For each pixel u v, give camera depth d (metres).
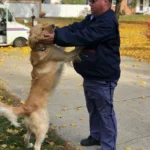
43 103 3.90
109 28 3.56
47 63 3.96
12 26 13.27
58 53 3.95
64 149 4.29
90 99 4.01
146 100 6.45
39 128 3.82
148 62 10.55
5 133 4.70
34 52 3.96
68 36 3.58
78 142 4.55
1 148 4.26
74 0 37.69
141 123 5.25
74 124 5.13
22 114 3.75
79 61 3.87
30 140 4.49
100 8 3.62
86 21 3.88
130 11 39.56
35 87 3.93
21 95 6.67
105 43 3.67
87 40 3.57
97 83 3.81
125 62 10.53
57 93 6.81
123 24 25.02
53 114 5.56
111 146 4.00
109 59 3.71
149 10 41.19
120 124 5.19
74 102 6.23
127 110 5.84
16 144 4.39
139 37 17.38
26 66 9.70
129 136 4.77
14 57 11.21
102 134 4.02
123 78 8.27
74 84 7.59
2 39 13.29
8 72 8.82
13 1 32.12
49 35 3.61
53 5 34.84
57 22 25.94
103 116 3.93
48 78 3.96
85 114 5.60
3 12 13.24
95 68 3.74
